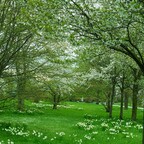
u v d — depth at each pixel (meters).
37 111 33.94
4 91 20.12
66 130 21.05
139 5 9.69
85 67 37.50
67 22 11.16
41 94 21.02
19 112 30.56
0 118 26.14
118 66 30.50
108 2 11.91
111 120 28.67
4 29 18.75
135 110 30.62
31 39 20.16
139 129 22.72
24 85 20.36
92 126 22.41
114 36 12.02
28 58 20.14
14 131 18.64
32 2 10.55
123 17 10.93
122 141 17.62
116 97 50.03
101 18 11.32
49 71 21.56
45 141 16.64
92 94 38.88
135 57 13.14
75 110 42.00
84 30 11.55
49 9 10.95
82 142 16.89
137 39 15.44
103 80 35.03
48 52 20.64
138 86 31.62
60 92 35.66
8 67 20.14
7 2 18.44
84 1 11.37
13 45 19.27
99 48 14.25
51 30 10.98
